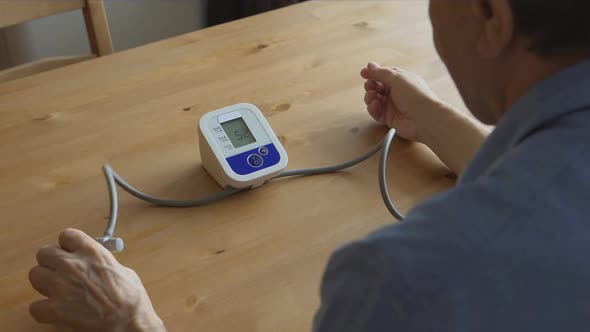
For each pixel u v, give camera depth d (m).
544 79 0.40
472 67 0.44
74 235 0.62
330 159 0.83
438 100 0.86
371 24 1.11
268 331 0.62
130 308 0.60
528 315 0.37
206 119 0.78
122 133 0.85
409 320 0.37
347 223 0.74
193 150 0.83
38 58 1.68
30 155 0.81
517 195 0.37
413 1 1.18
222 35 1.07
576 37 0.37
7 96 0.90
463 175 0.47
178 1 1.84
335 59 1.02
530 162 0.38
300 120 0.89
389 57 1.02
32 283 0.61
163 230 0.72
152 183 0.78
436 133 0.83
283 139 0.85
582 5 0.35
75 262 0.60
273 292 0.66
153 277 0.66
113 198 0.72
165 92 0.93
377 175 0.81
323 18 1.12
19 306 0.63
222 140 0.77
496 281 0.36
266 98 0.92
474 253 0.37
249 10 1.73
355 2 1.17
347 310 0.41
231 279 0.67
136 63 0.99
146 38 1.86
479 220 0.37
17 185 0.76
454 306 0.37
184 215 0.74
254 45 1.04
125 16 1.78
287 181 0.79
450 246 0.37
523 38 0.39
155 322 0.61
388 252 0.38
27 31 1.62
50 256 0.61
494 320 0.37
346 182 0.79
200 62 1.00
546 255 0.36
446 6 0.43
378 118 0.89
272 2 1.73
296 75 0.98
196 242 0.71
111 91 0.92
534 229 0.37
